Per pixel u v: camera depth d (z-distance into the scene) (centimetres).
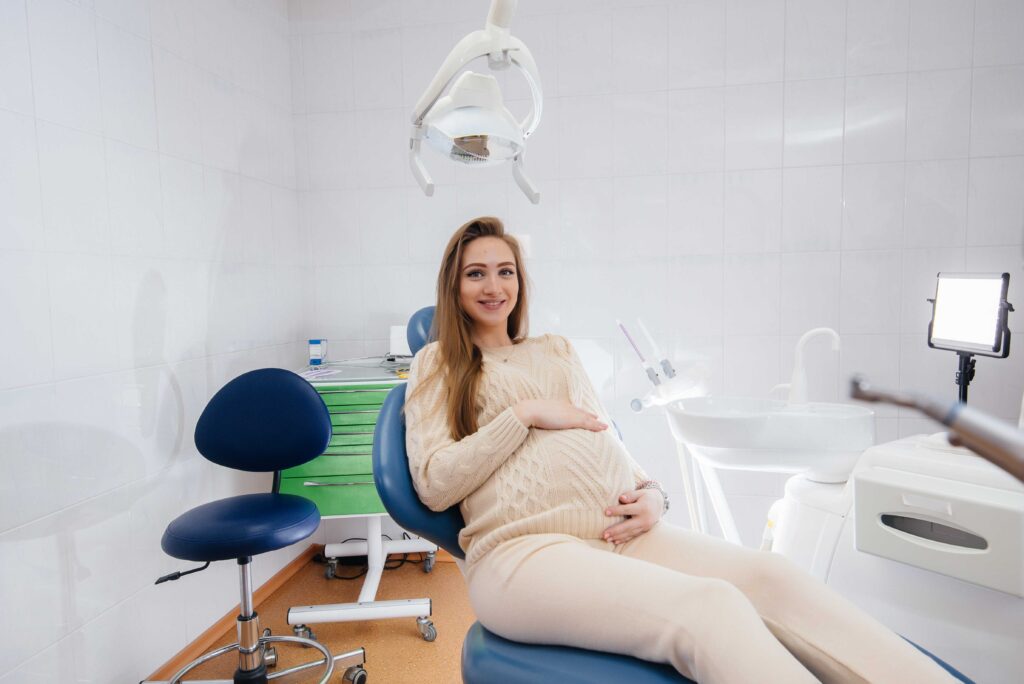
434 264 275
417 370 132
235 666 199
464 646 110
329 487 221
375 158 276
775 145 249
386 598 239
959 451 129
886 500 127
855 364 248
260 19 255
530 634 101
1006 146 233
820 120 245
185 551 152
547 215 265
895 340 245
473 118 137
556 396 136
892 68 239
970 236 238
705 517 218
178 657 197
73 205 164
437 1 267
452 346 132
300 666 182
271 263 260
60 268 160
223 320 228
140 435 186
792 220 249
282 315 267
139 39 189
